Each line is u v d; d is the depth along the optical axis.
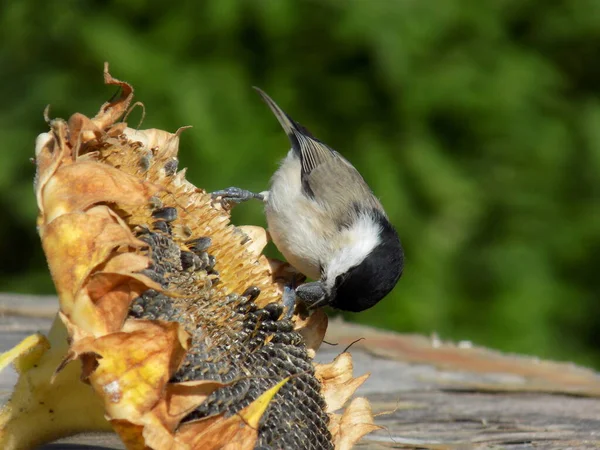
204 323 3.46
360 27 12.91
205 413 3.24
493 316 13.45
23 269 14.21
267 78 13.69
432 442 5.12
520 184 13.85
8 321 7.53
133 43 13.01
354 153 13.55
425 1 13.26
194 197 3.99
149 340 3.04
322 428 3.71
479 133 13.73
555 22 14.09
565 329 13.73
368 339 8.30
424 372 7.07
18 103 13.23
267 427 3.49
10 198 13.01
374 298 7.14
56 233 3.08
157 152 3.98
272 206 7.87
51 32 13.03
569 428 5.51
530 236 13.86
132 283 3.08
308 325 4.38
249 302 3.75
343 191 7.73
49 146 3.32
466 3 13.73
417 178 13.23
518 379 7.08
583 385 6.97
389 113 13.71
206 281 3.57
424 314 12.93
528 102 13.77
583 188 13.98
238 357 3.52
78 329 3.02
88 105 13.01
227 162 12.69
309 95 13.77
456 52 13.77
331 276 7.13
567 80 14.21
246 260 3.91
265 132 13.11
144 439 3.02
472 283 13.65
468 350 8.23
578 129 13.86
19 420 3.38
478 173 13.77
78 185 3.18
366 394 6.31
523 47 14.13
